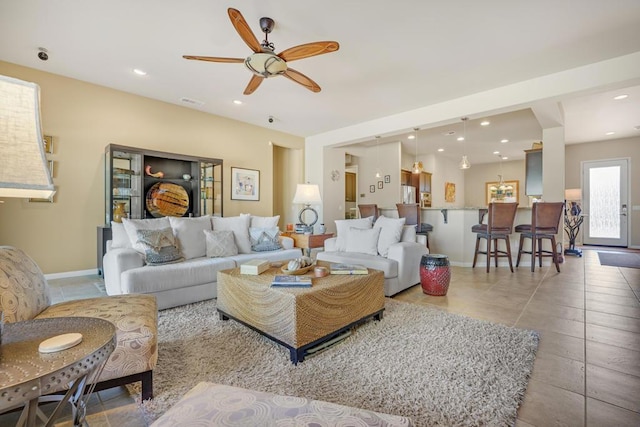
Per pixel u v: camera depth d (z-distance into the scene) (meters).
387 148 8.01
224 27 2.82
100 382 1.39
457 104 4.57
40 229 3.84
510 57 3.34
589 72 3.49
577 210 6.75
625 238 7.23
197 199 5.03
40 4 2.49
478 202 11.23
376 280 2.49
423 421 1.35
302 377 1.70
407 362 1.85
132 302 1.79
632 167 7.12
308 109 5.14
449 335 2.23
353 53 3.27
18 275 1.49
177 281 2.81
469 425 1.33
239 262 3.32
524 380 1.66
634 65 3.24
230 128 5.70
